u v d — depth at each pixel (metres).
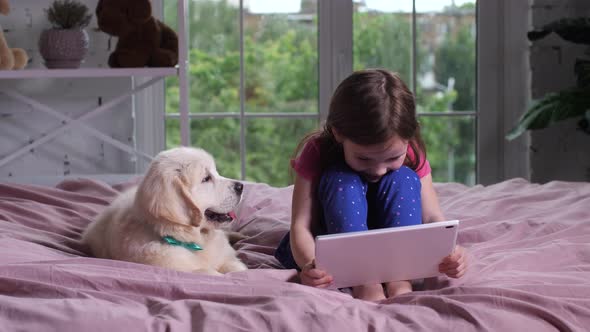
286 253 1.70
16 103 3.30
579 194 2.29
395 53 3.59
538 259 1.59
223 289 1.33
